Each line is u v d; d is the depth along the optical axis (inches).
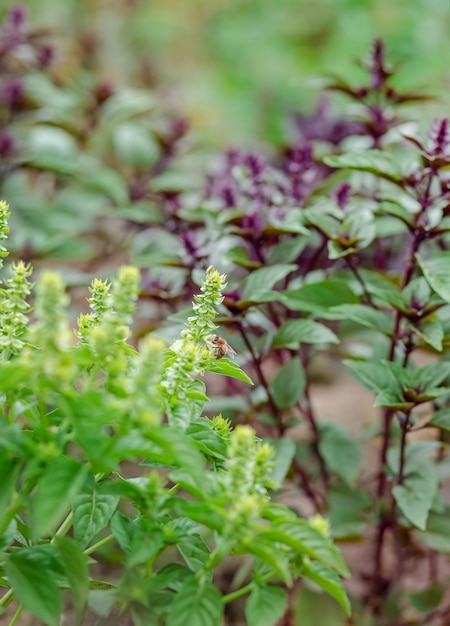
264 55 141.8
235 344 47.6
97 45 115.3
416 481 45.8
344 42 138.0
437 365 44.5
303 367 50.6
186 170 69.3
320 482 53.1
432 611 49.2
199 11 157.5
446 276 44.1
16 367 35.1
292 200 51.1
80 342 38.0
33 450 35.9
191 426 38.4
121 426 35.8
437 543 46.4
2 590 45.4
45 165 63.2
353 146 56.9
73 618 41.8
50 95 72.2
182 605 36.2
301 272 51.9
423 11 138.4
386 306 48.1
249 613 36.5
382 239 59.0
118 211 57.8
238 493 36.0
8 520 36.5
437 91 55.8
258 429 52.1
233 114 127.0
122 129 71.1
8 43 71.4
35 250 57.2
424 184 47.8
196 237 51.6
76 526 37.5
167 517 38.1
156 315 55.9
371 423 55.7
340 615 47.4
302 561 36.9
